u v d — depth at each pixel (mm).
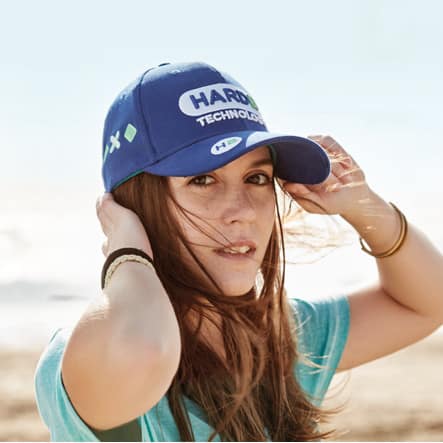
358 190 2781
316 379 2736
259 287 2562
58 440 2082
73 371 1887
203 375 2301
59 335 2238
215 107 2328
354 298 2938
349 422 6516
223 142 2250
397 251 2863
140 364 1841
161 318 1927
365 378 7875
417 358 8586
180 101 2311
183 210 2289
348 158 2830
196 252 2295
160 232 2299
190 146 2275
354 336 2852
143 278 2035
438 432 6336
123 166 2334
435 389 7457
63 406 1991
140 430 2041
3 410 6949
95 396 1874
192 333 2326
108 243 2293
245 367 2318
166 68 2389
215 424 2271
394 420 6617
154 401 1878
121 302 1935
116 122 2389
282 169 2553
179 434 2219
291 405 2531
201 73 2379
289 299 2809
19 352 9094
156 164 2270
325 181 2719
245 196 2340
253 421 2332
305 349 2725
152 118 2299
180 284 2287
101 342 1863
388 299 2947
